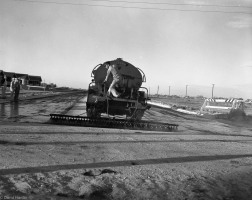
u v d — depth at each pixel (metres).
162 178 5.53
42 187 4.53
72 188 4.61
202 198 4.68
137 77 15.43
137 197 4.53
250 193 5.07
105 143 8.48
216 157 7.84
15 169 5.19
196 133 14.01
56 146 7.43
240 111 29.00
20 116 15.05
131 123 13.48
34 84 95.38
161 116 24.89
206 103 34.25
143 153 7.51
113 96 14.77
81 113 19.59
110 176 5.33
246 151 9.41
